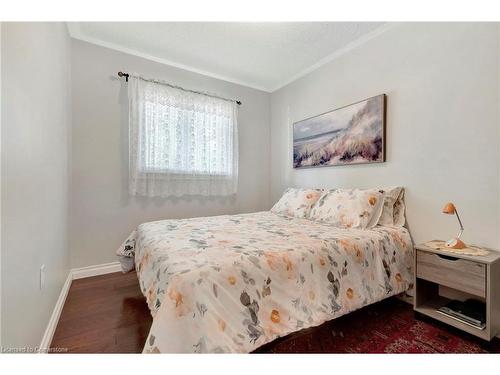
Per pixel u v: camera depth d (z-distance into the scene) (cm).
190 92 303
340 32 234
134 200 276
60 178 191
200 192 314
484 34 164
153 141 278
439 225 188
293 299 130
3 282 86
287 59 285
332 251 154
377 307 188
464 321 149
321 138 290
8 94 92
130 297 206
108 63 261
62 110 198
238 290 115
